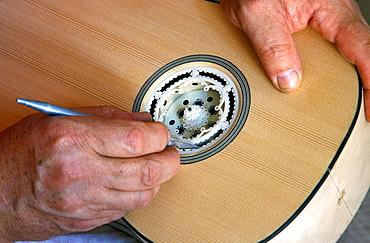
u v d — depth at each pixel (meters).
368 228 0.62
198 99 0.62
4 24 0.67
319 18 0.59
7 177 0.52
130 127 0.51
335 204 0.56
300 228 0.55
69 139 0.51
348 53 0.58
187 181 0.57
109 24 0.65
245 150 0.57
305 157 0.55
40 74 0.64
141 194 0.52
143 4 0.65
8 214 0.53
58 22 0.66
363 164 0.58
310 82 0.58
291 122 0.57
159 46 0.63
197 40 0.62
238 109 0.59
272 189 0.55
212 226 0.55
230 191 0.56
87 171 0.51
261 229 0.54
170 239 0.55
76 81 0.63
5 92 0.63
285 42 0.57
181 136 0.60
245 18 0.58
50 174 0.51
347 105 0.57
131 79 0.62
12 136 0.53
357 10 0.59
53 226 0.54
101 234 0.64
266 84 0.59
